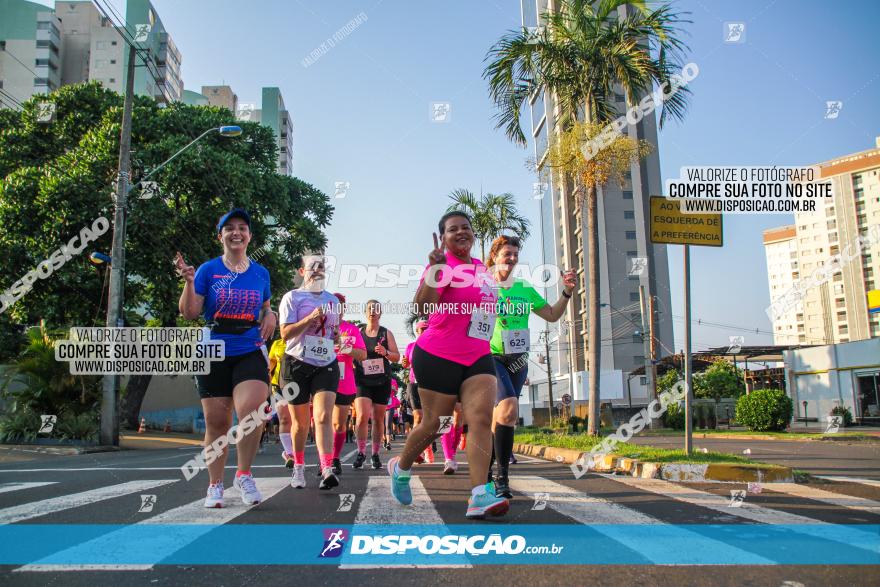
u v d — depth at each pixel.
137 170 21.55
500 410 4.94
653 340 30.20
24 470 7.86
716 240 6.97
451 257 3.76
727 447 13.50
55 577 2.45
